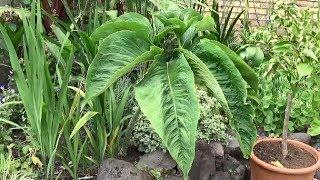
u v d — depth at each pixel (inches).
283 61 114.3
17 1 146.6
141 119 118.0
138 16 100.6
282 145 114.0
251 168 116.1
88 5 148.0
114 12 123.9
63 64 109.4
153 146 115.0
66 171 110.9
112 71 90.2
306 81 130.3
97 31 97.7
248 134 94.9
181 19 103.8
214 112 130.6
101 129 107.4
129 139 117.2
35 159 106.3
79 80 114.8
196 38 102.7
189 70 89.2
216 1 173.2
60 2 145.7
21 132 123.6
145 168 111.0
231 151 127.3
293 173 107.5
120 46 92.3
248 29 167.9
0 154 106.6
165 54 96.8
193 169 114.4
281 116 141.7
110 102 106.9
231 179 118.5
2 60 139.6
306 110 142.9
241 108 94.2
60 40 108.9
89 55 105.3
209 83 91.6
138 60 89.7
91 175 110.8
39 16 95.7
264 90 142.0
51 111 98.8
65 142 113.1
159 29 99.9
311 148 117.6
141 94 89.5
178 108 86.7
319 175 128.3
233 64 92.7
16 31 135.1
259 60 120.6
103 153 109.3
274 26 142.7
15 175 100.7
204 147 121.7
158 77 91.4
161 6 111.4
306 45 106.2
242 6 214.8
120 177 103.3
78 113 104.2
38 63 95.0
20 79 98.3
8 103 106.0
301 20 127.1
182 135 85.1
